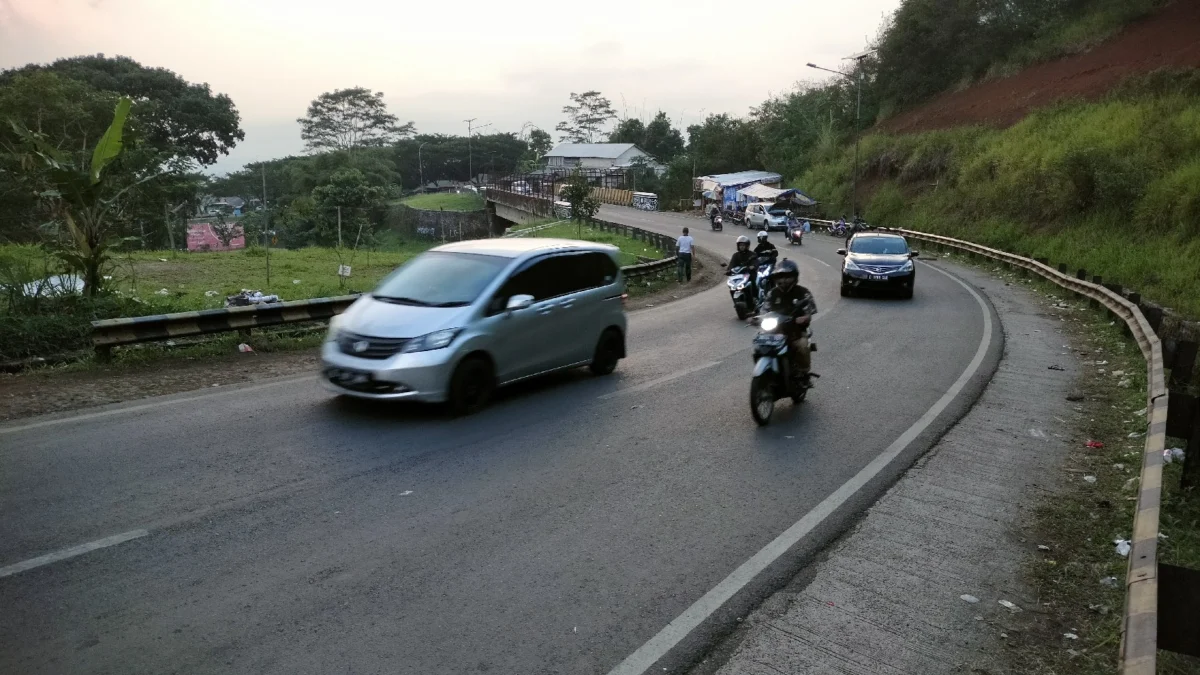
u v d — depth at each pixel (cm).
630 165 9931
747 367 1063
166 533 478
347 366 733
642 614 410
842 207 5272
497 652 368
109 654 351
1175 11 4181
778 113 7819
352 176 6738
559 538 498
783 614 420
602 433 736
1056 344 1308
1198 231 2219
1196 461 607
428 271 851
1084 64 4300
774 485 613
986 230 3316
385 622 389
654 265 2291
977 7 5553
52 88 3422
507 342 816
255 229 6222
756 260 1535
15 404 764
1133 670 271
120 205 1383
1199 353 991
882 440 741
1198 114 2744
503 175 13750
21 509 506
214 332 1060
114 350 1013
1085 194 2847
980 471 662
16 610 384
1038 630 412
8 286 1111
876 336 1334
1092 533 538
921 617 422
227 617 387
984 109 4741
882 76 6253
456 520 518
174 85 6619
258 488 559
